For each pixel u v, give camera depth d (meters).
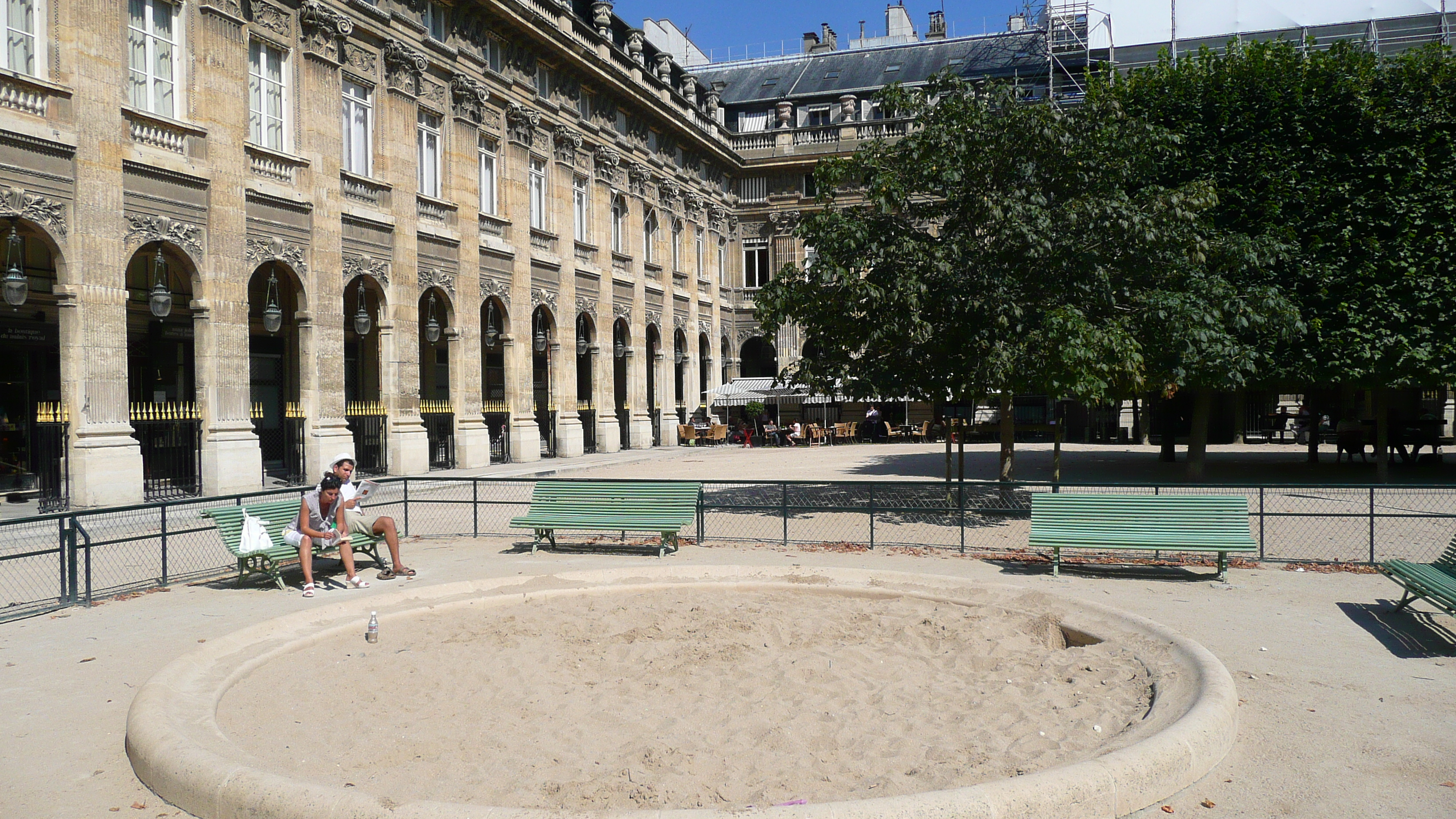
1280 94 21.94
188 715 6.06
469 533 14.84
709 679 7.13
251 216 19.83
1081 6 47.38
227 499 11.53
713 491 18.86
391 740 5.90
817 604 9.60
